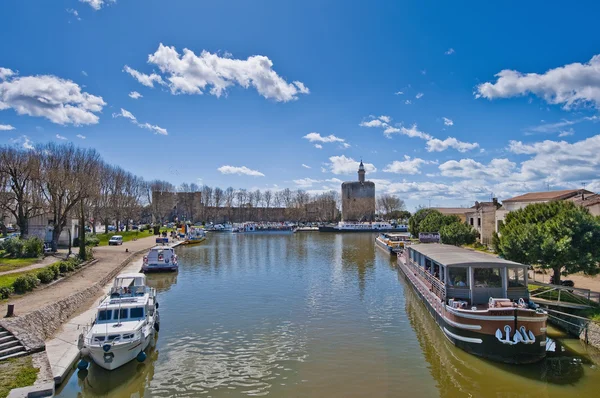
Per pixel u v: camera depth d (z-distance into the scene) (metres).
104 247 64.50
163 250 47.72
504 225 38.47
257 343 22.86
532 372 18.39
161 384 17.78
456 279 23.19
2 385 15.03
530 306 21.67
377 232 130.12
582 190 48.38
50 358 17.98
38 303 23.67
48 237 55.81
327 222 164.75
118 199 90.38
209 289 37.50
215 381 18.09
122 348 18.16
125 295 24.20
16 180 50.12
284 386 17.66
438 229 68.75
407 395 16.80
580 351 20.62
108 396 16.61
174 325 26.17
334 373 18.91
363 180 168.62
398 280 41.91
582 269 25.80
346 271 48.06
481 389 17.14
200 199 158.00
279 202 176.00
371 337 23.84
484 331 19.30
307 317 28.05
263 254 66.88
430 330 24.77
